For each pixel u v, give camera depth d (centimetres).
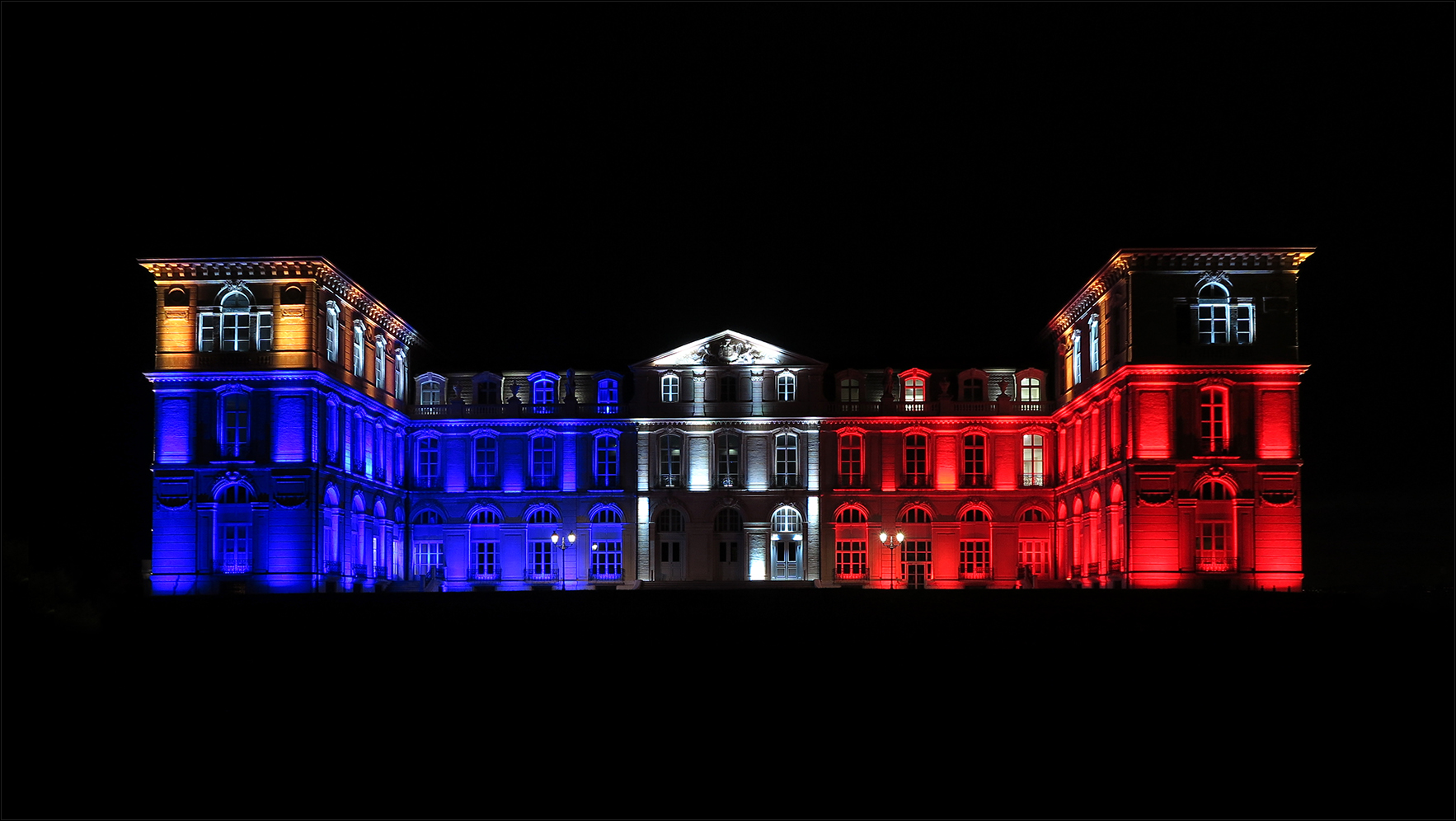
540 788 4297
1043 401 9450
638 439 9362
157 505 7456
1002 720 4912
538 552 9350
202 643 5559
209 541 7425
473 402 9606
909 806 4153
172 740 4638
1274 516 7181
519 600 5984
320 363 7569
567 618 5778
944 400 9356
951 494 9275
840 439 9369
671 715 4959
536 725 4862
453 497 9375
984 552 9262
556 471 9394
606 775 4403
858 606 5938
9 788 4194
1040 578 9169
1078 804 4178
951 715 4962
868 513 9275
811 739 4750
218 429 7481
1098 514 8012
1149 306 7275
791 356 9375
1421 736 4656
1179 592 6125
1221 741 4688
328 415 7688
